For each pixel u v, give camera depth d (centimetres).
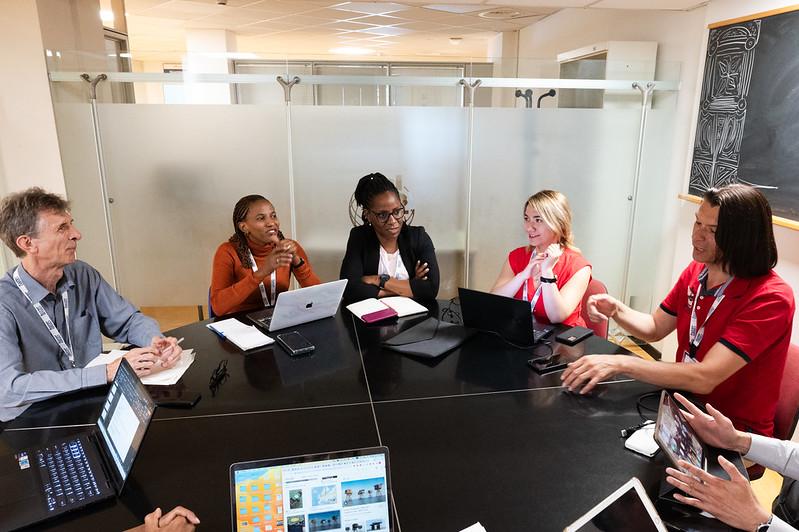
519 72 348
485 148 355
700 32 325
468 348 193
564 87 343
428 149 352
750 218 152
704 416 130
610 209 370
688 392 160
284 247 235
